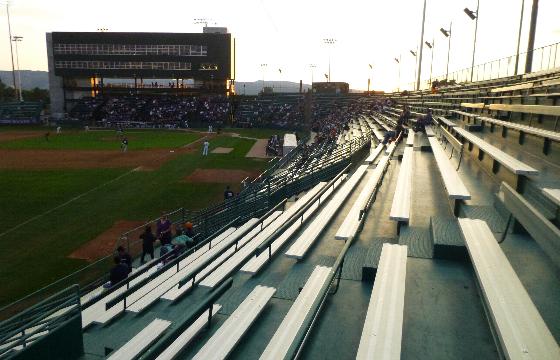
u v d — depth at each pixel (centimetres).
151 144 4444
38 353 630
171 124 6762
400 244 625
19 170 2867
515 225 568
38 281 1184
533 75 1898
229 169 2969
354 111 5803
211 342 485
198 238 1387
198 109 7381
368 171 1471
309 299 537
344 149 2173
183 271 935
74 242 1486
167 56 7594
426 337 402
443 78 4550
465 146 1263
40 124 6831
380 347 363
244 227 1212
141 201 2052
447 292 485
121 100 7712
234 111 7450
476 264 449
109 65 7631
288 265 759
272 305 586
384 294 453
